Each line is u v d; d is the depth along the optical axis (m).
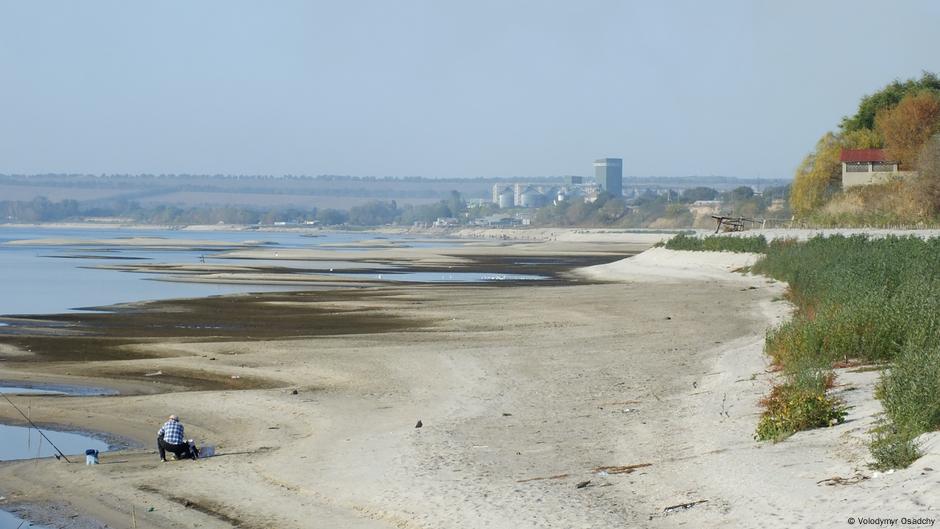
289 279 84.75
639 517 14.83
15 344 41.47
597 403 25.97
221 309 56.31
